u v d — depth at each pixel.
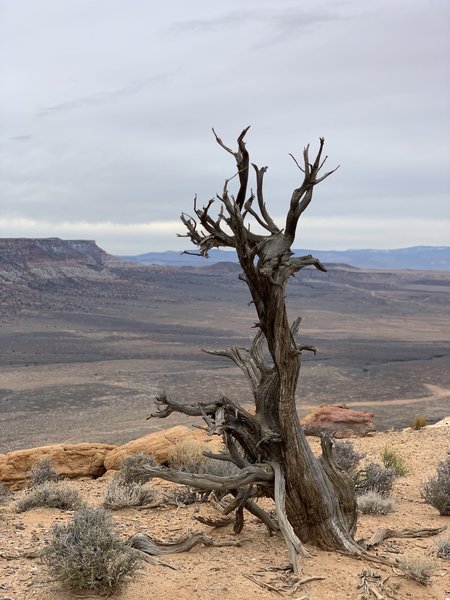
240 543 9.62
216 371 150.50
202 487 9.10
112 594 7.52
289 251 9.05
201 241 9.05
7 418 87.12
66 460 18.42
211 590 7.81
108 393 115.44
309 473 9.32
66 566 7.48
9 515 11.73
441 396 117.50
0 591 7.57
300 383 128.88
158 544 9.26
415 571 8.58
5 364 157.75
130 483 14.28
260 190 9.17
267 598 7.74
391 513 12.52
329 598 7.88
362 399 111.00
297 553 8.84
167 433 19.25
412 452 20.50
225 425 9.66
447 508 12.25
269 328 9.26
